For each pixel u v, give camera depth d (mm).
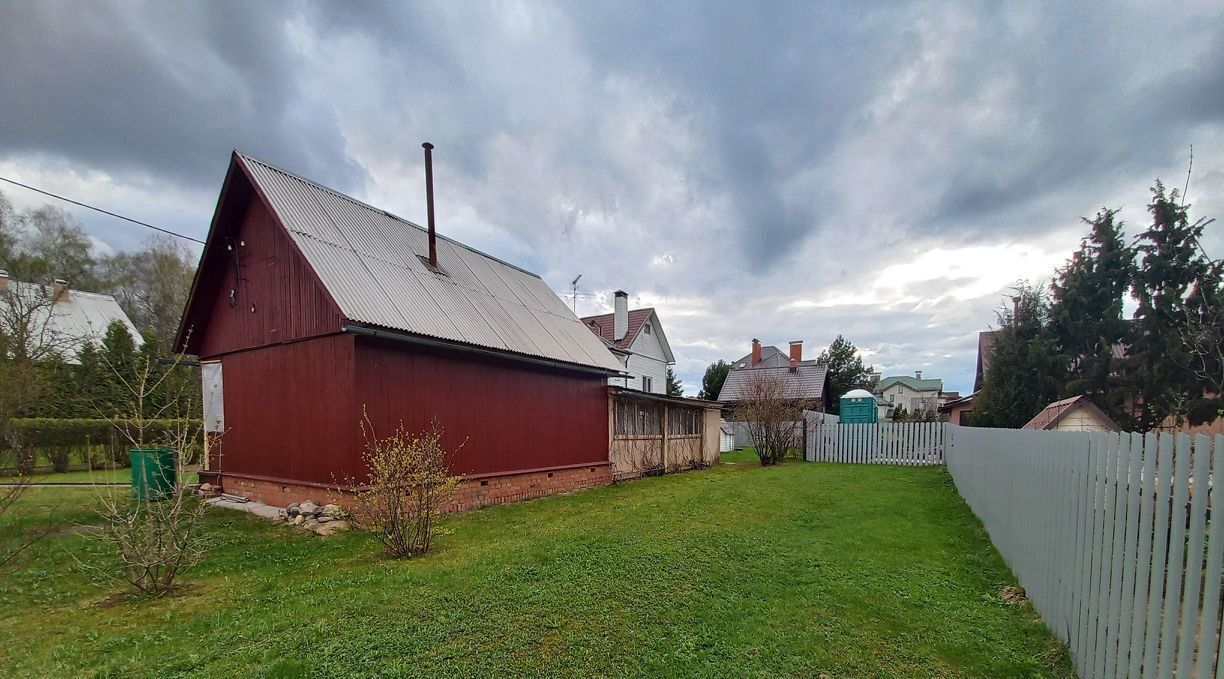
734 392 34469
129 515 5180
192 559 5535
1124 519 2867
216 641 3811
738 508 8883
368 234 10836
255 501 9602
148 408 9727
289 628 3984
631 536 6863
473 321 10586
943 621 4125
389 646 3668
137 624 4188
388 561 5910
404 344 8820
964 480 9875
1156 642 2527
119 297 31297
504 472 10539
